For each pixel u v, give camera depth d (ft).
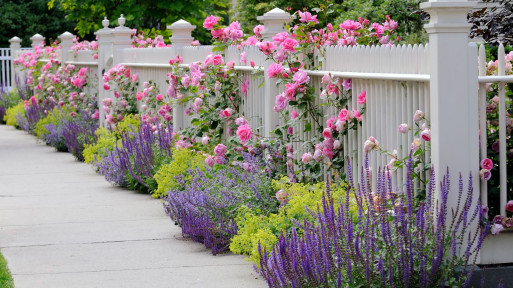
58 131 47.06
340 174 23.15
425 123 18.10
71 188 34.14
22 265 21.38
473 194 17.35
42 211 28.99
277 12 27.35
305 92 24.53
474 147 17.28
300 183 23.70
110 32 46.19
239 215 22.77
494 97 18.86
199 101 30.78
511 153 18.51
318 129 24.32
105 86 43.09
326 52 23.95
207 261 21.47
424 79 17.81
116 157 34.63
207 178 26.27
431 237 16.57
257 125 28.76
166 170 29.25
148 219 27.25
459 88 17.06
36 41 69.21
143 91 40.57
